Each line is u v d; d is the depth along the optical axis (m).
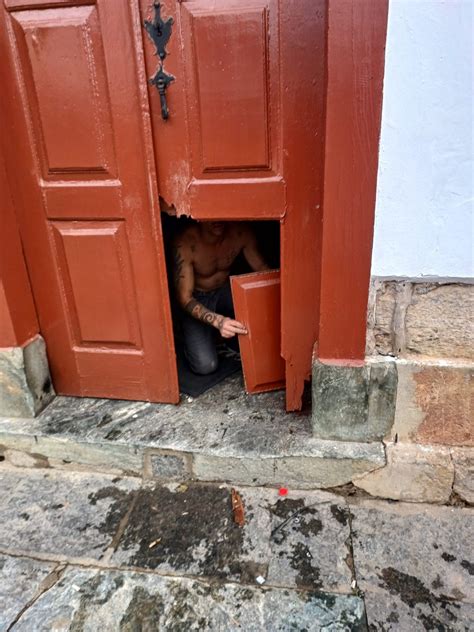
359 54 1.54
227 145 1.92
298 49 1.75
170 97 1.88
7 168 2.07
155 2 1.76
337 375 1.92
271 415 2.26
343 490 2.03
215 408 2.34
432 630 1.50
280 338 2.33
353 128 1.62
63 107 1.94
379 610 1.57
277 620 1.54
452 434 1.95
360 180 1.68
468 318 1.80
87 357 2.38
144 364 2.34
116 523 1.94
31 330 2.29
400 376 1.89
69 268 2.21
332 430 2.03
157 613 1.58
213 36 1.78
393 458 1.95
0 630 1.54
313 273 2.02
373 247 1.75
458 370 1.84
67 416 2.32
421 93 1.55
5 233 2.10
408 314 1.84
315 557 1.76
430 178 1.64
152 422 2.25
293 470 2.03
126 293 2.22
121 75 1.86
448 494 1.96
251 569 1.72
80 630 1.54
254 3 1.73
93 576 1.72
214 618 1.56
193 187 2.00
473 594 1.61
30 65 1.90
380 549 1.78
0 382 2.25
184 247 2.49
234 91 1.84
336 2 1.50
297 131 1.84
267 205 1.97
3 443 2.25
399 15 1.48
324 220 1.74
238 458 2.03
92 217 2.10
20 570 1.75
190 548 1.82
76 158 2.01
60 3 1.81
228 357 2.85
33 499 2.08
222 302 2.80
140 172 1.99
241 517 1.94
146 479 2.16
